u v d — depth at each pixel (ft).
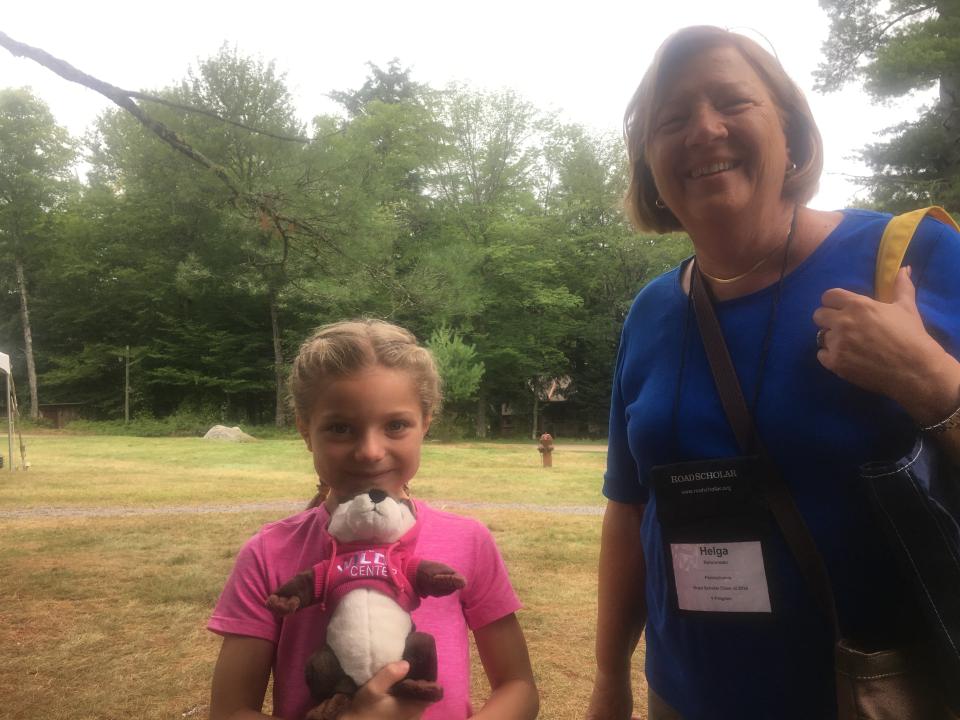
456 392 104.32
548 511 34.42
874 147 67.46
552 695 13.00
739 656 5.25
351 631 4.26
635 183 6.46
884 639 4.84
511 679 5.34
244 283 107.55
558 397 145.28
